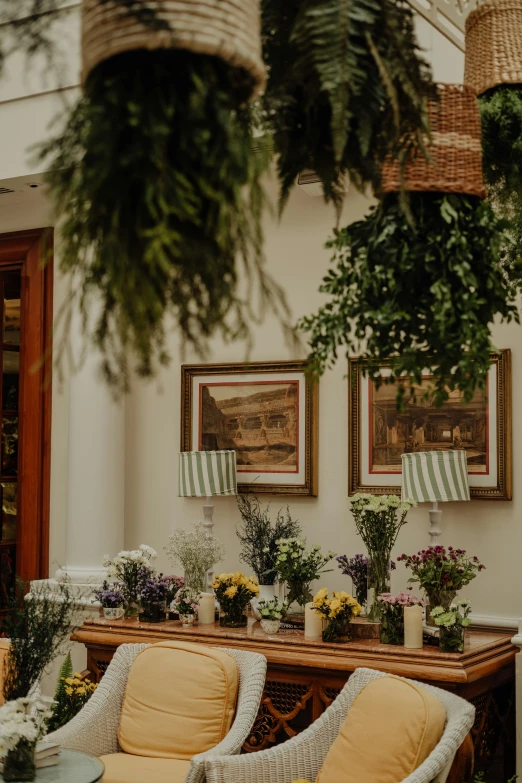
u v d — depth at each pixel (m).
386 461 6.21
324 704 5.13
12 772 3.78
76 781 3.77
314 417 6.49
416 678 4.83
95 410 7.02
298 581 5.63
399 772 3.63
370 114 1.54
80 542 6.99
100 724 4.62
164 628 5.72
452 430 6.00
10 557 7.87
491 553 5.85
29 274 7.60
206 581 6.14
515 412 5.82
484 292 1.93
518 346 5.81
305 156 1.71
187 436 6.97
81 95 1.32
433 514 5.73
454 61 5.05
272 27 1.65
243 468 6.75
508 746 5.40
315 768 4.03
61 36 1.43
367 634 5.27
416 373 1.86
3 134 6.89
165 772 4.24
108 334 1.35
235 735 4.25
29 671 4.03
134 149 1.24
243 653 4.73
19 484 7.63
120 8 1.22
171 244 1.23
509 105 2.50
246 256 1.36
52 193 1.32
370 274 1.89
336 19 1.50
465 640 5.13
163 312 1.33
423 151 1.59
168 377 7.14
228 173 1.28
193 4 1.22
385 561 5.37
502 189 2.77
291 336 1.39
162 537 7.11
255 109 1.66
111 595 6.02
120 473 7.12
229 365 6.80
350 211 6.43
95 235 1.31
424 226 1.86
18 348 8.21
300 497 6.57
